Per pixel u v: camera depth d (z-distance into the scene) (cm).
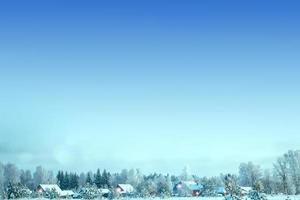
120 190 16725
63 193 15362
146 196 12688
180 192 15825
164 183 16212
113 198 10106
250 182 15738
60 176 19712
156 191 15788
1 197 12131
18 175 19850
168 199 10538
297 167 13650
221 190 14650
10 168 19750
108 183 18188
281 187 13750
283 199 7475
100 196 9019
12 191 12125
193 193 15925
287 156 13900
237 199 4653
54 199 10725
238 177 16375
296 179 13625
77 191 15575
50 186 15512
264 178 15212
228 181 4875
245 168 16275
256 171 15938
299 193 13488
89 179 18188
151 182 16962
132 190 15850
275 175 14288
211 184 15350
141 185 17188
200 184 16375
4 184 18475
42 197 12212
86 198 8906
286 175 13650
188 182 16575
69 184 19425
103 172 18575
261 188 4659
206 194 14775
